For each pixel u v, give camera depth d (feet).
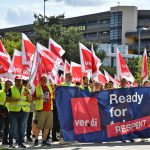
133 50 392.47
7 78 48.96
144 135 47.44
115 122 46.85
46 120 45.73
